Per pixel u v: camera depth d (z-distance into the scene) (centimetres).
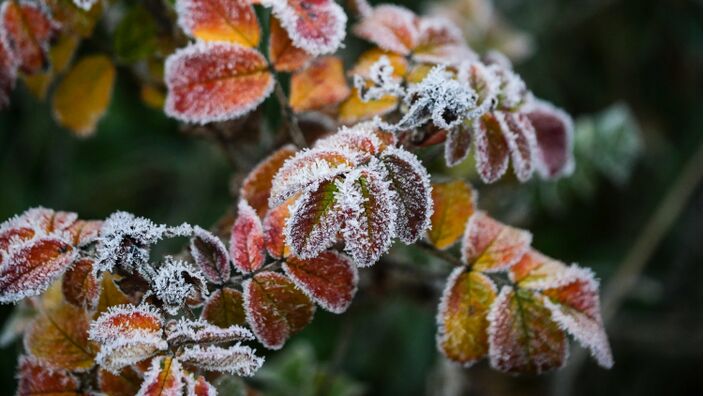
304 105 41
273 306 37
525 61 69
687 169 58
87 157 69
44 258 37
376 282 46
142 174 69
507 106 40
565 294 39
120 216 37
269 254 37
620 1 69
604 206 68
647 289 63
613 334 66
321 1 39
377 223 35
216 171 66
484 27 62
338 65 41
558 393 58
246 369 36
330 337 61
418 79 40
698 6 68
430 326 61
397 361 61
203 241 37
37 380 38
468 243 39
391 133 37
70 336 38
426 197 36
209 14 39
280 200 36
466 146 38
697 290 67
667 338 66
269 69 39
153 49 44
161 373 35
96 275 36
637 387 66
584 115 71
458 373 53
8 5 41
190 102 39
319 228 35
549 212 64
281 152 39
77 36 44
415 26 42
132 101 67
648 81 71
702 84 69
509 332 39
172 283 36
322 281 37
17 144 64
